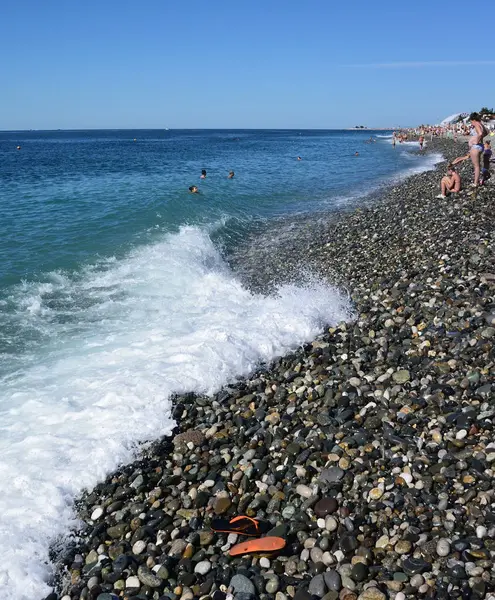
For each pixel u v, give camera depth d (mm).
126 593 4875
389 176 39188
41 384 8258
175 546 5266
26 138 198500
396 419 6766
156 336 9797
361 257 14328
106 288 12703
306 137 185750
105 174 42250
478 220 15148
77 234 17953
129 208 22891
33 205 23844
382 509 5309
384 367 8094
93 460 6512
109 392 7809
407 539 4875
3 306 11367
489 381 7164
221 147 103938
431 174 33500
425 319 9422
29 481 6160
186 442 6914
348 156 68500
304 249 16547
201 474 6320
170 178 37625
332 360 8641
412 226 16453
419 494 5441
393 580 4504
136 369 8492
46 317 10930
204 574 4926
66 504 5957
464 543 4684
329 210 23969
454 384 7273
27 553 5312
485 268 11078
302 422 7082
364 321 9898
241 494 5957
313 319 10125
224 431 7133
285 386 8094
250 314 10781
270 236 19328
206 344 9070
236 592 4664
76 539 5578
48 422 7266
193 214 22391
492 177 21531
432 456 5953
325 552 4938
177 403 7766
